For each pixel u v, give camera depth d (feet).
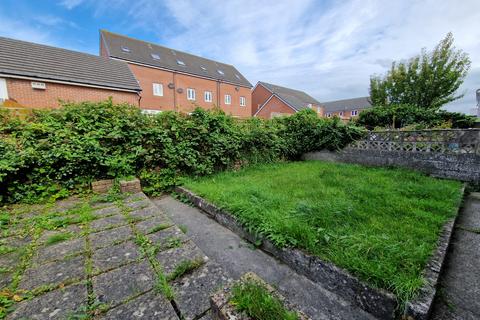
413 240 6.18
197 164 13.98
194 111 15.08
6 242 6.29
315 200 9.47
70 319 3.71
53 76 27.91
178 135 13.64
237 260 6.49
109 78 33.32
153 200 11.89
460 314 4.41
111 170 11.52
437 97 39.81
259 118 22.07
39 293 4.35
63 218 7.92
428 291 4.33
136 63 50.96
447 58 37.99
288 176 14.51
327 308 4.74
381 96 47.24
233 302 3.54
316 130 21.24
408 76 42.27
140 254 5.74
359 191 10.61
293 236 6.36
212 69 71.97
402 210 8.23
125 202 9.78
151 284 4.65
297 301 4.93
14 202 9.32
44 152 9.88
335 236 6.17
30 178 9.63
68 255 5.69
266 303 3.41
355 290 4.79
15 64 26.53
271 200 9.25
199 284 4.68
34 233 6.82
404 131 16.06
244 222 7.70
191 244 6.30
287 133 22.68
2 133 9.90
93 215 8.29
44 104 27.53
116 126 11.76
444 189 10.72
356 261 5.07
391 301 4.28
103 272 5.03
